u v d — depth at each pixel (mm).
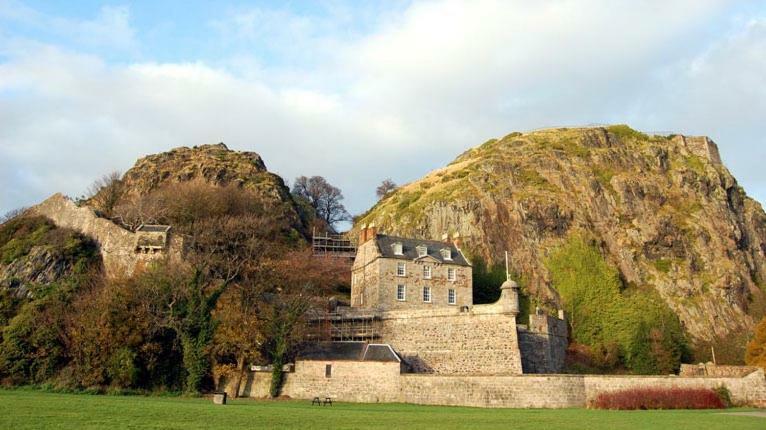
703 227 116688
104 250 69000
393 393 53969
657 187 122562
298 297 61688
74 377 52750
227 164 119875
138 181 112125
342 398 54938
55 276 65312
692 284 106875
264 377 57125
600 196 118438
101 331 53844
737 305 106438
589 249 100812
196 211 87188
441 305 76812
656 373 81312
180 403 39594
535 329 66875
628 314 88562
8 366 53531
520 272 98125
